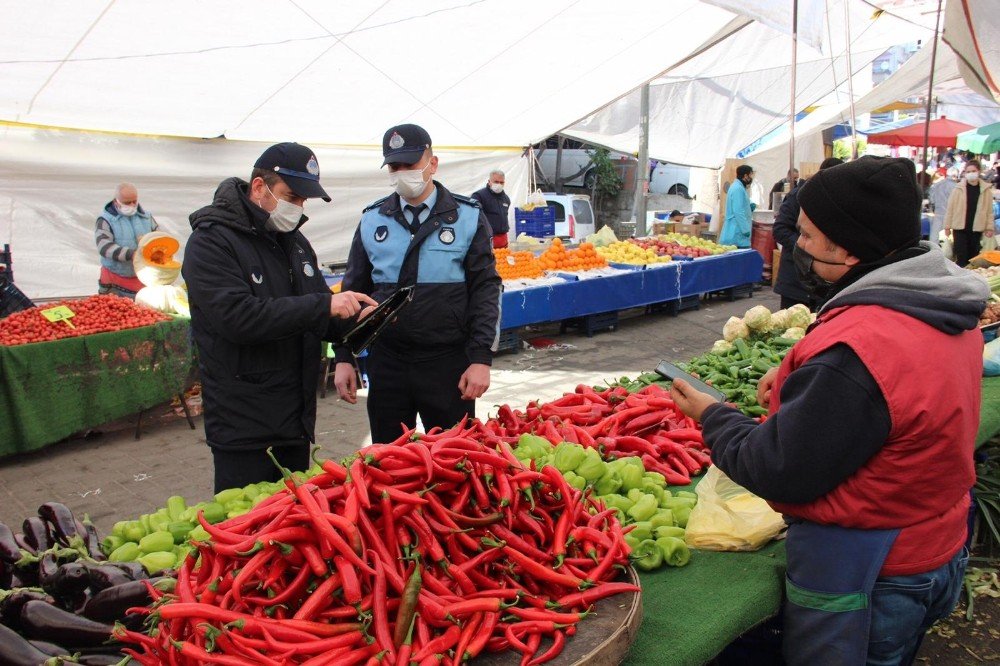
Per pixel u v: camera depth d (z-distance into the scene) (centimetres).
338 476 189
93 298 691
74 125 920
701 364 491
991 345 455
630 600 191
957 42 895
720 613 210
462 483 204
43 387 610
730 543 248
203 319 307
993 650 359
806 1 838
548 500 216
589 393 385
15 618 195
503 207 1169
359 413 732
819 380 175
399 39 849
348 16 770
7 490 568
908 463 176
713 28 1002
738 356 500
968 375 181
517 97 1115
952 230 1402
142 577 207
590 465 272
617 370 887
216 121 982
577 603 186
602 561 200
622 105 1711
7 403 595
